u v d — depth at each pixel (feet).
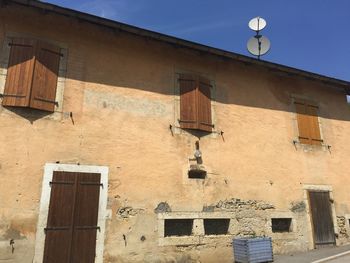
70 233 21.58
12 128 21.71
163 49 28.58
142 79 26.89
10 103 21.86
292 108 33.73
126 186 24.00
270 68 32.19
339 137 35.60
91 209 22.57
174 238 24.64
